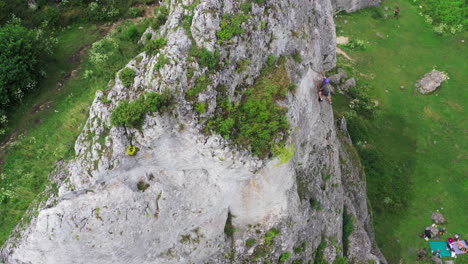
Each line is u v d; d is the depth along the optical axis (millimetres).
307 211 22984
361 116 38188
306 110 21609
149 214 18516
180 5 18797
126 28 28984
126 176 18125
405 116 39656
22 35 24781
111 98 17906
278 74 19953
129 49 27875
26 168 21812
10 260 18359
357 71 42094
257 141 18375
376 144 37312
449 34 47281
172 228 19391
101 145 17672
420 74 43156
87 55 28266
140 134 17406
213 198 19688
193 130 17422
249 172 18906
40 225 17438
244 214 21047
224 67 18094
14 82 23688
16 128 23562
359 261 27406
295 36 21406
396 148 37375
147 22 27391
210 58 17516
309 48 22516
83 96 25578
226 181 19438
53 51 27672
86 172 17797
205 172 19203
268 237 21391
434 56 45156
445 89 41938
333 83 38906
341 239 26656
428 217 33469
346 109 37812
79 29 29984
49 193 19719
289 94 19703
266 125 18484
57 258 18047
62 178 19984
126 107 16938
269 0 19656
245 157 18297
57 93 25625
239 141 18109
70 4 30656
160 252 19766
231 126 17812
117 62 27062
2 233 19734
